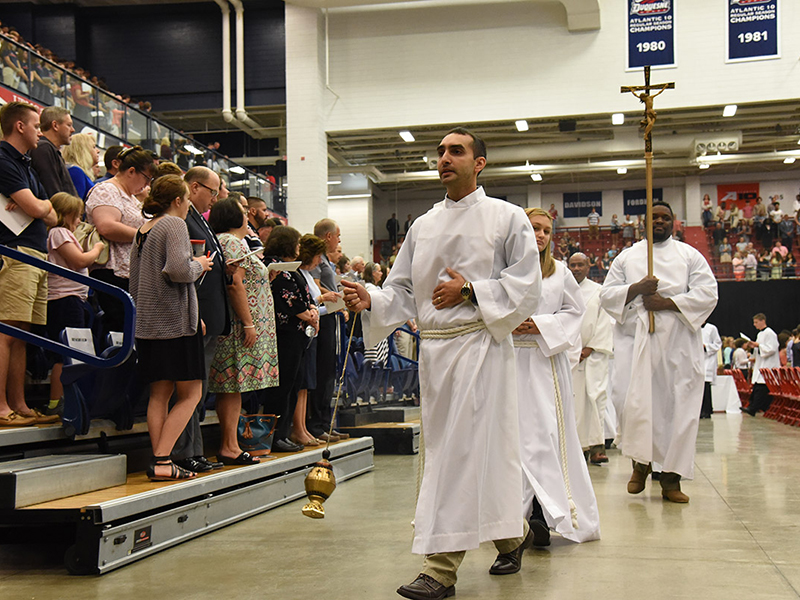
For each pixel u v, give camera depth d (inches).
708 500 211.5
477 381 126.0
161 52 817.5
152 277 160.1
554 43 778.8
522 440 159.2
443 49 795.4
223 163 653.3
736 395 700.7
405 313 139.0
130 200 195.8
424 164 1061.1
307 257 250.4
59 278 187.0
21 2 815.1
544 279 171.9
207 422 231.1
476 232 130.3
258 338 203.3
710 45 750.5
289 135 792.3
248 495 190.2
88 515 133.5
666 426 213.9
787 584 125.0
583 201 1217.4
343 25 807.7
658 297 214.8
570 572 134.7
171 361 161.2
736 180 1179.9
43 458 156.6
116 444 190.2
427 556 123.3
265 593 121.8
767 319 962.7
